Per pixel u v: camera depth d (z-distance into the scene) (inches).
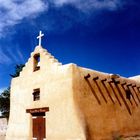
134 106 725.3
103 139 578.6
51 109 587.5
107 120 608.7
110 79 649.6
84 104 560.4
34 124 641.0
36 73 657.0
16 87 721.6
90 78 594.2
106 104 619.5
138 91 765.3
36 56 684.1
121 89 689.0
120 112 661.3
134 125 704.4
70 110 542.0
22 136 660.1
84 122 539.2
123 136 644.7
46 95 610.5
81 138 514.0
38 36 679.7
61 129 553.9
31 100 654.5
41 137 609.6
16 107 705.6
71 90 548.4
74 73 561.3
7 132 714.8
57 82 586.9
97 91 602.9
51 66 613.9
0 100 1211.9
